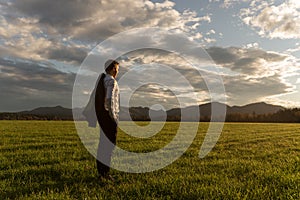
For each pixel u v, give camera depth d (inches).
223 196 220.5
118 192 238.8
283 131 1306.6
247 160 416.5
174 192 235.8
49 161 391.2
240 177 294.7
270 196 224.5
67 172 316.2
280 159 434.3
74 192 239.5
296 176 286.8
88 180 286.5
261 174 300.5
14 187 251.6
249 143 714.8
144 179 287.7
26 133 927.7
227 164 378.0
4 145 576.7
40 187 257.1
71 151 498.0
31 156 435.5
